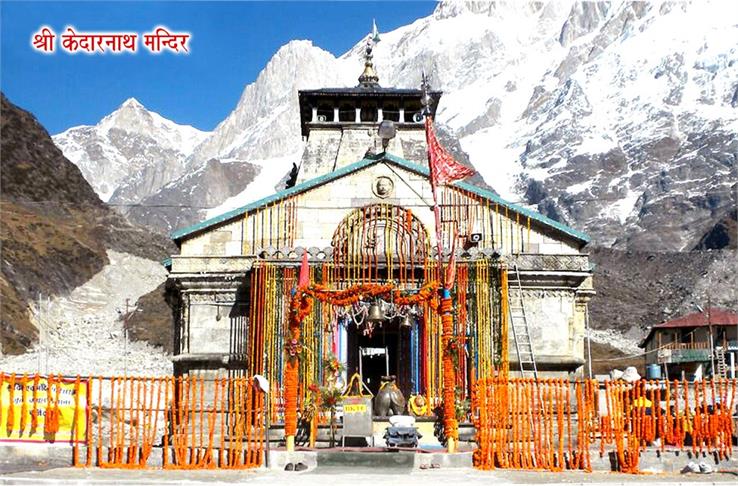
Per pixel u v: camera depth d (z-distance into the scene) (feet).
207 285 141.69
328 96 196.24
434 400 130.21
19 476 90.68
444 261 134.51
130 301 528.63
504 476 96.89
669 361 302.45
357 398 114.52
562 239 142.00
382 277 137.28
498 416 104.83
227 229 143.64
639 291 618.03
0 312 411.75
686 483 91.97
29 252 511.40
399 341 140.67
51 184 636.48
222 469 101.35
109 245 609.42
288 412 109.40
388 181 143.64
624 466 101.19
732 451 105.19
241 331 140.97
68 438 100.53
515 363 137.49
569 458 102.73
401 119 198.90
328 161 193.88
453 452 107.45
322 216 143.13
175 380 104.17
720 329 321.93
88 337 442.09
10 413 98.94
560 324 139.33
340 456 105.09
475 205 142.72
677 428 105.19
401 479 94.58
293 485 89.97
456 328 132.36
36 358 379.35
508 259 140.05
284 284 134.92
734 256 642.63
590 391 105.40
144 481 90.38
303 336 130.21
